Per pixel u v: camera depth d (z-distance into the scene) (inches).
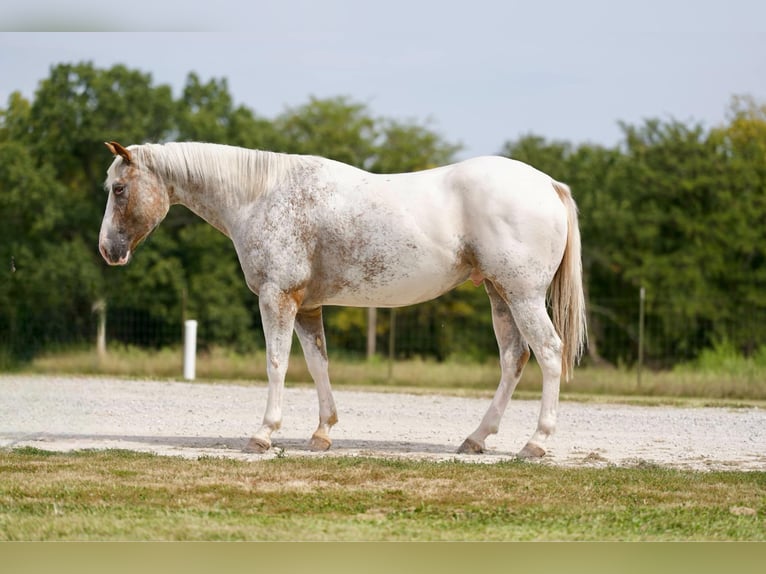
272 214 443.8
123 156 456.4
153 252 1445.6
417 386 921.5
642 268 1535.4
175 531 311.3
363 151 1860.2
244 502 348.5
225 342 1466.5
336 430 541.3
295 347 1237.7
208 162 455.2
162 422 565.0
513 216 426.6
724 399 844.6
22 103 1608.0
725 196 1569.9
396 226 434.0
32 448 443.2
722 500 363.3
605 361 1512.1
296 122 1887.3
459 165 442.9
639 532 322.7
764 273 1540.4
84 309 1438.2
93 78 1528.1
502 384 461.1
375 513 339.0
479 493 365.1
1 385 815.1
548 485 378.6
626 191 1643.7
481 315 1544.0
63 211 1462.8
